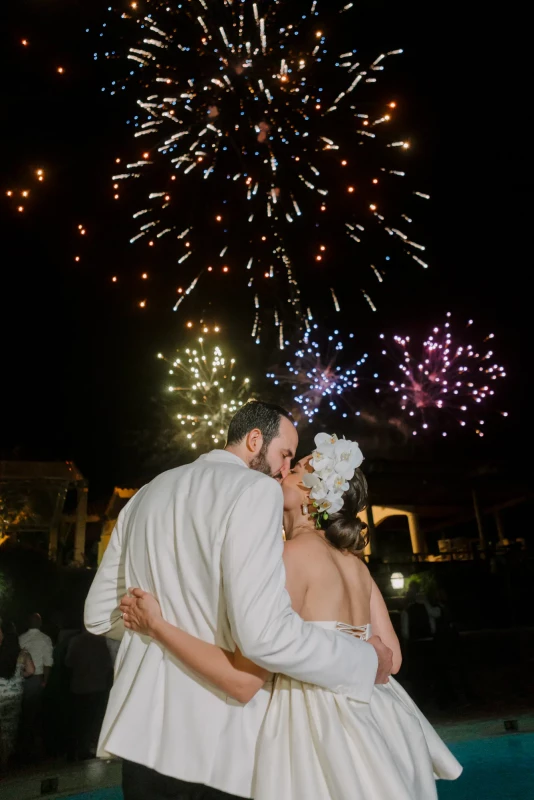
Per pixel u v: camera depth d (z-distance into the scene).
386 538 21.62
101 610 2.00
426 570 14.09
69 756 6.11
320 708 1.78
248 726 1.76
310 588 1.97
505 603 13.76
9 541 13.23
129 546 1.92
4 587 10.75
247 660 1.67
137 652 1.80
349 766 1.67
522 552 14.76
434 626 8.45
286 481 2.29
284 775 1.70
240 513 1.71
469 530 21.20
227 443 2.14
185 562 1.76
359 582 2.13
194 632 1.71
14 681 6.29
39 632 6.64
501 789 4.60
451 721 6.64
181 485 1.89
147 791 1.65
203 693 1.69
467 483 16.39
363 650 1.80
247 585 1.60
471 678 9.54
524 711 6.92
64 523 16.42
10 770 5.68
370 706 1.89
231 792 1.65
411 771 1.85
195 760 1.63
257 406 2.14
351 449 2.21
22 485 14.43
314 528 2.19
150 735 1.66
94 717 6.40
